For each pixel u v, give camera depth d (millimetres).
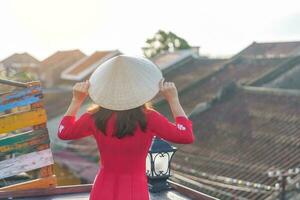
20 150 3635
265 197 8906
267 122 13203
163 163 3629
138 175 2439
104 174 2459
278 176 9352
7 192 3461
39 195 3557
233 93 16594
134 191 2387
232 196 9461
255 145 11836
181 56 26250
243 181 9875
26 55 30266
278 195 8648
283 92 14672
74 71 29328
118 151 2369
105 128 2350
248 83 18203
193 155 12594
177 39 33938
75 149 17094
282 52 22422
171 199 3443
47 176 3752
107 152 2402
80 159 16188
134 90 2318
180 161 12406
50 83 29219
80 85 2514
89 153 16266
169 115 17875
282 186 8633
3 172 3557
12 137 3609
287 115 13102
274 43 23859
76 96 2512
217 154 12180
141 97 2318
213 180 10555
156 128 2346
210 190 10078
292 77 18688
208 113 15797
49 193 3580
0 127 3545
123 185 2393
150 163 3611
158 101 18703
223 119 14844
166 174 3648
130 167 2412
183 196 3527
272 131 12375
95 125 2389
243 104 15414
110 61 2422
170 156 3660
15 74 15406
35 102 3674
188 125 2387
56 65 31359
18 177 4148
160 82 2447
